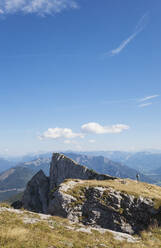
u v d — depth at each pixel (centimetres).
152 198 3697
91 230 2234
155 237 2559
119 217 3494
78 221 3544
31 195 10606
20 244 1245
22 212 2547
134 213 3516
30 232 1572
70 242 1561
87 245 1596
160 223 3170
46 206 9838
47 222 2217
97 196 3847
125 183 4869
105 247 1661
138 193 3853
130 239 2206
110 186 4150
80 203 3781
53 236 1602
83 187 4138
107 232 2264
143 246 1970
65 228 2116
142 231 3006
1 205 2775
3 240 1268
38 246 1282
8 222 1848
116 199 3728
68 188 4188
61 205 3769
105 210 3625
